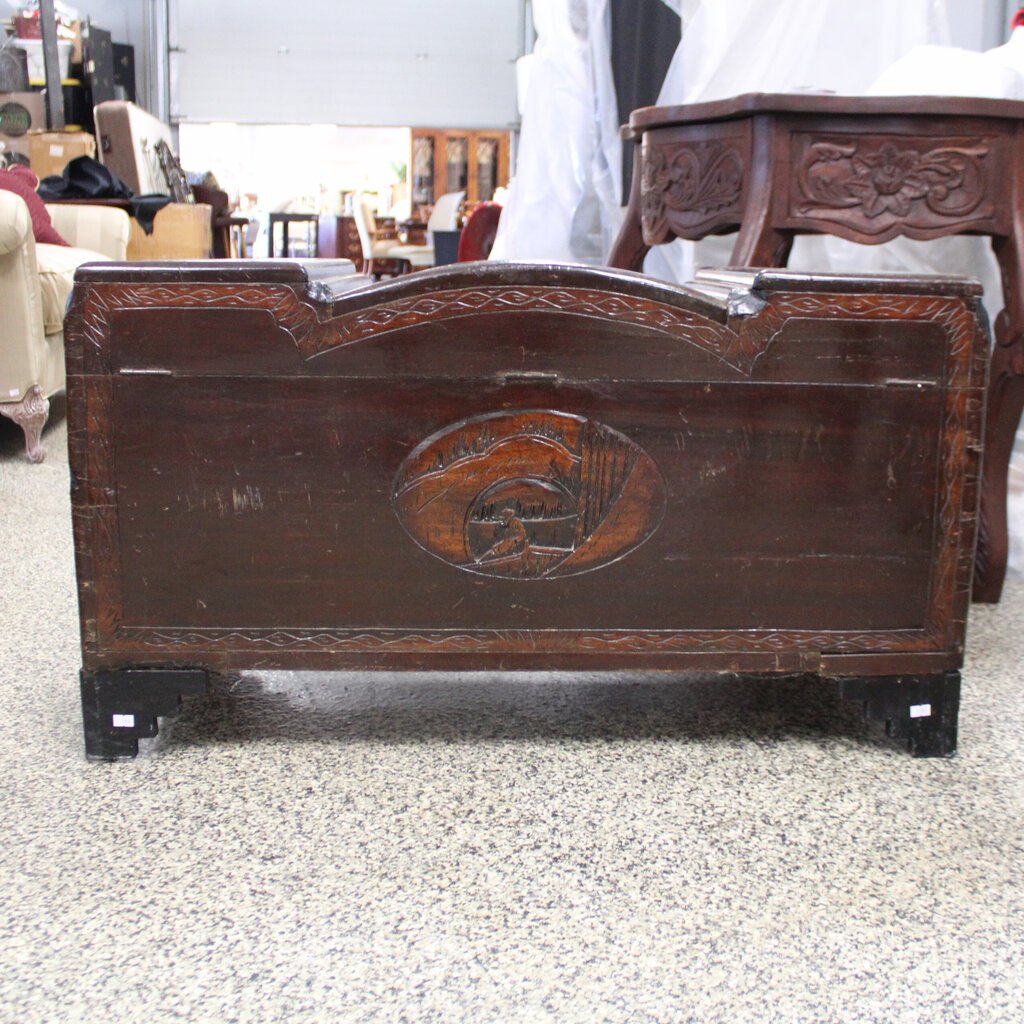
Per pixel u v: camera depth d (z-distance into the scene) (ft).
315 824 3.51
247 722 4.37
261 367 3.73
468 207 34.14
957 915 3.05
